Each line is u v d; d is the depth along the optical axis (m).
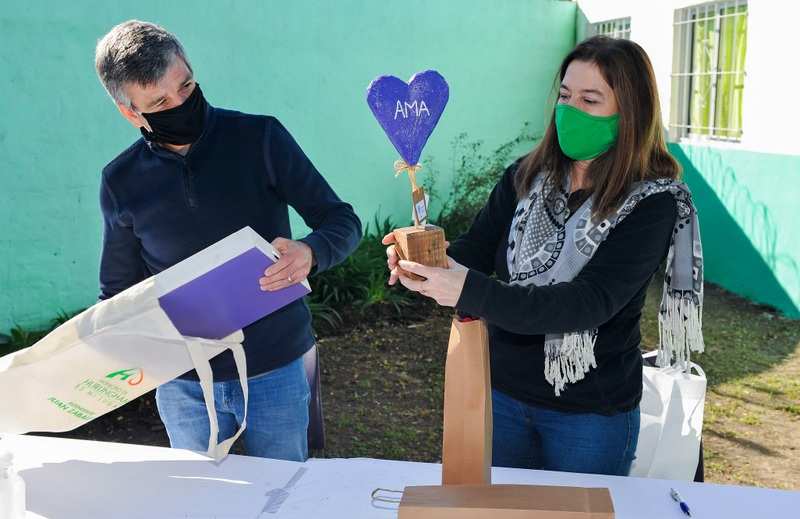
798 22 5.39
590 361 1.70
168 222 2.00
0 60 4.64
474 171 7.41
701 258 1.73
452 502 1.24
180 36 5.48
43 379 1.47
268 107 6.05
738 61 6.22
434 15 6.91
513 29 7.43
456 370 1.37
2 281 4.84
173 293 1.41
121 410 4.05
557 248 1.76
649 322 5.66
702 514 1.42
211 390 1.49
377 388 4.55
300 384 2.11
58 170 4.95
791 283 5.63
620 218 1.66
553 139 1.84
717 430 3.93
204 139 1.97
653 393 2.13
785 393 4.35
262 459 1.70
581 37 7.79
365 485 1.56
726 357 4.91
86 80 4.99
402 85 1.32
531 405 1.84
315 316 5.46
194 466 1.68
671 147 6.98
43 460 1.72
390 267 1.41
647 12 7.10
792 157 5.52
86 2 4.93
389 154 6.80
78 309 5.16
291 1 6.03
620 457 1.83
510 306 1.40
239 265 1.43
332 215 2.00
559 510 1.20
